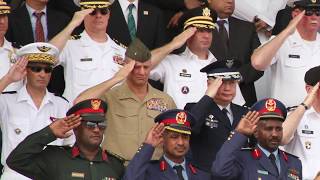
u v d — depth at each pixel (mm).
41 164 36531
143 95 41031
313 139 42750
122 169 37531
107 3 43094
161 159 37969
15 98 40125
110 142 40438
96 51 43062
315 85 42156
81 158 36969
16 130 39812
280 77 45500
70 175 36688
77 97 39906
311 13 45500
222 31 46906
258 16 48812
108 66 43062
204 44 43688
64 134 36188
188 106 41219
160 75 43531
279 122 38281
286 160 38656
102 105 37156
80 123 36656
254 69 44969
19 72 39031
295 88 45312
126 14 45750
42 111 40188
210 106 40219
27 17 44438
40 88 40094
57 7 45469
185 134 37812
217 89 40250
